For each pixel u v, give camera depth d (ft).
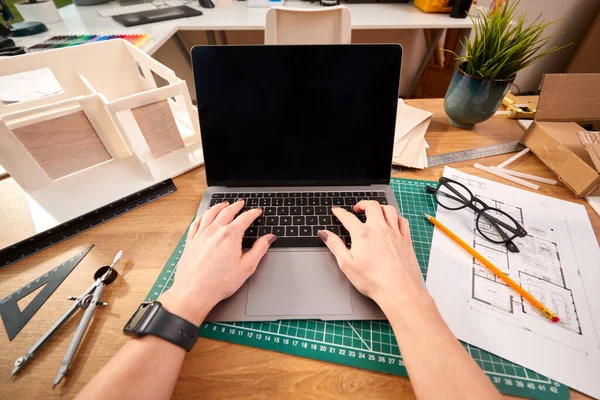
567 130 2.04
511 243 1.55
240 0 5.68
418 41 7.07
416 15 4.94
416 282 1.20
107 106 1.70
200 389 1.07
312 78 1.63
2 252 1.48
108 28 4.24
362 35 6.99
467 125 2.48
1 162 1.64
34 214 1.70
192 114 2.13
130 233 1.64
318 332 1.23
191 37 6.76
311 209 1.70
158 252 1.54
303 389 1.07
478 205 1.79
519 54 1.98
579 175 1.79
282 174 1.82
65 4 5.39
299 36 3.43
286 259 1.45
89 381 0.97
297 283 1.35
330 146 1.77
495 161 2.15
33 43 3.67
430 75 6.06
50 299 1.32
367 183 1.85
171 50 6.81
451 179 1.95
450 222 1.71
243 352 1.17
